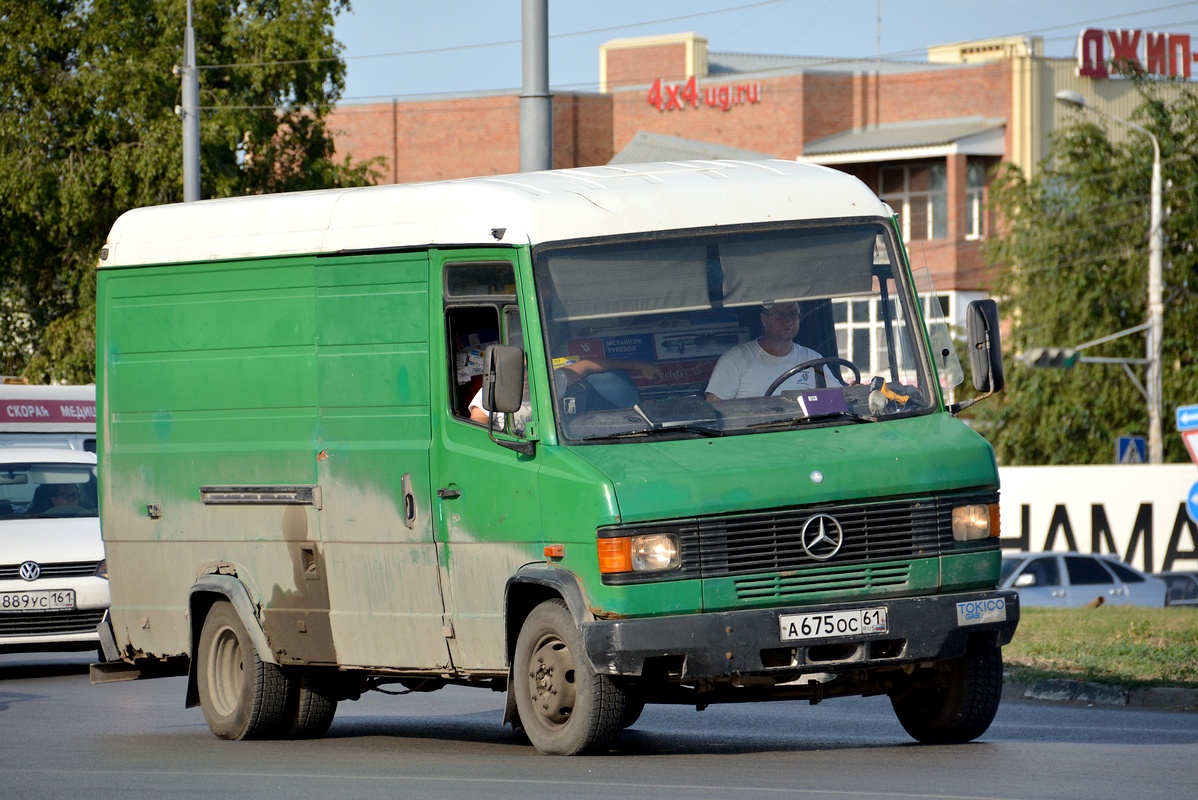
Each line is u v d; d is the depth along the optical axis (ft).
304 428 107.34
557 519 91.15
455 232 98.58
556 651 93.71
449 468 98.48
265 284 109.50
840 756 94.07
